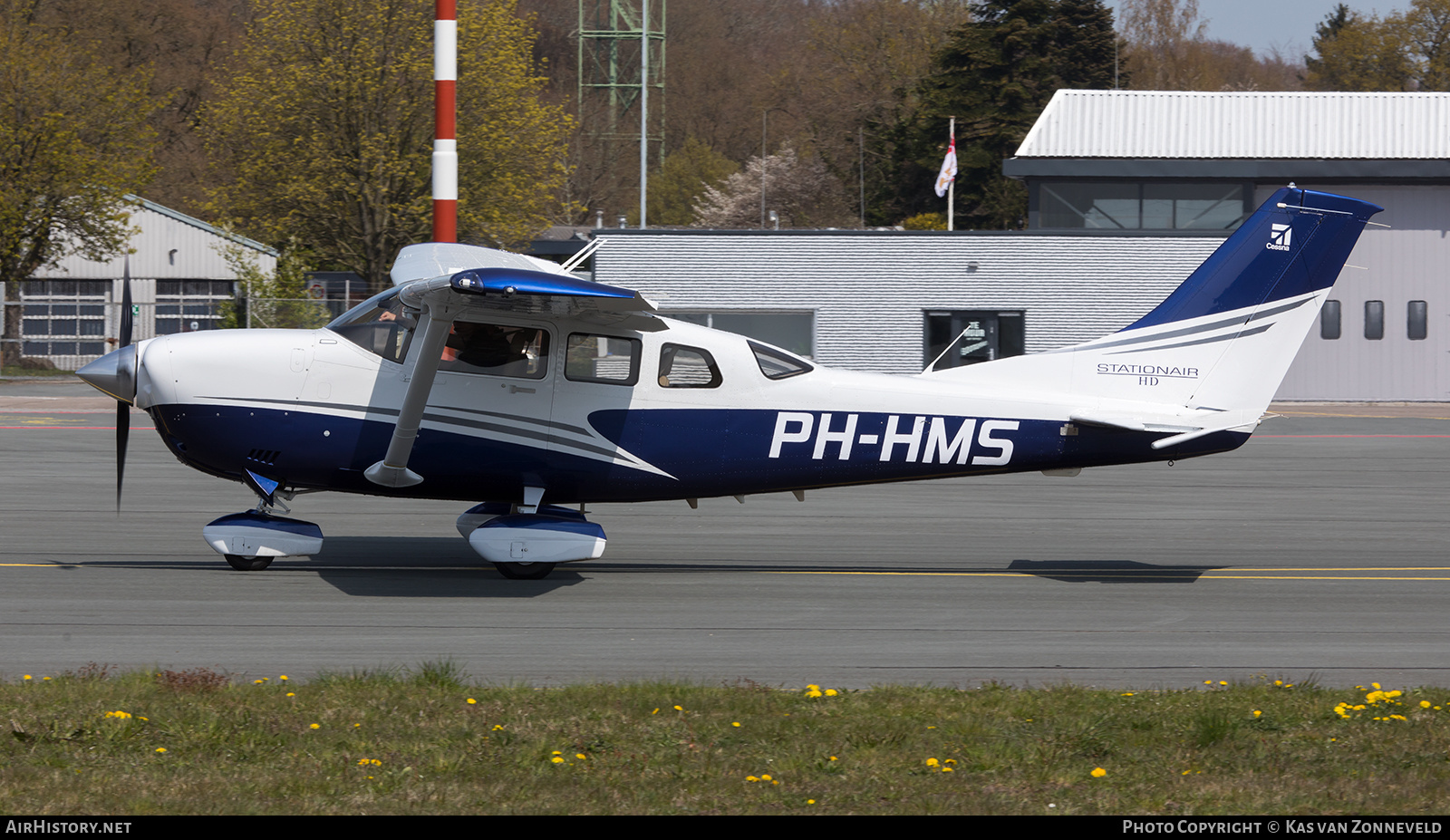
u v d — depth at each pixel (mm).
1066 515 50500
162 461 62031
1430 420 97500
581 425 34750
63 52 131625
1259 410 36594
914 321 116062
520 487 35125
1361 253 117312
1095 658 27812
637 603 32688
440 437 34000
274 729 20609
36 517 45062
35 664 25250
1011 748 20328
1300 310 36469
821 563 39500
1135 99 129000
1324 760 20094
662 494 36062
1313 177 116500
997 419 36188
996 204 195375
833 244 115750
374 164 127938
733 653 27703
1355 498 55844
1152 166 118688
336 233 133125
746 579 36469
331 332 34812
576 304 32500
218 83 139625
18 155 126875
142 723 20500
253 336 34562
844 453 36031
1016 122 195375
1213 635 30172
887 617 31656
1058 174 119938
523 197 134625
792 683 25344
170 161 196875
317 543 35750
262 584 33906
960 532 46031
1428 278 116562
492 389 34250
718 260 116188
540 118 134375
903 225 192500
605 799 17844
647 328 35031
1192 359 36594
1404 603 34062
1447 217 116125
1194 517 50375
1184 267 113562
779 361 35938
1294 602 34188
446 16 79500
